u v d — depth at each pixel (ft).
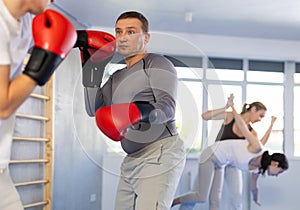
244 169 13.17
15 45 4.14
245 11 14.51
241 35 17.70
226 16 15.15
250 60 18.56
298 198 17.16
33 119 10.74
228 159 12.67
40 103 11.14
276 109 18.44
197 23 16.11
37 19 3.96
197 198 11.69
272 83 18.56
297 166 17.31
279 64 18.56
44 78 3.85
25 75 3.81
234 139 12.71
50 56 3.83
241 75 18.40
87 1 13.51
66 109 13.08
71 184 13.73
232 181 13.33
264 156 13.67
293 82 18.45
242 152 12.70
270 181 17.07
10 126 4.56
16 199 4.78
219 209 12.67
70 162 13.64
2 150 4.52
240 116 12.67
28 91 3.84
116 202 6.75
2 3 3.95
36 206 10.77
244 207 16.80
